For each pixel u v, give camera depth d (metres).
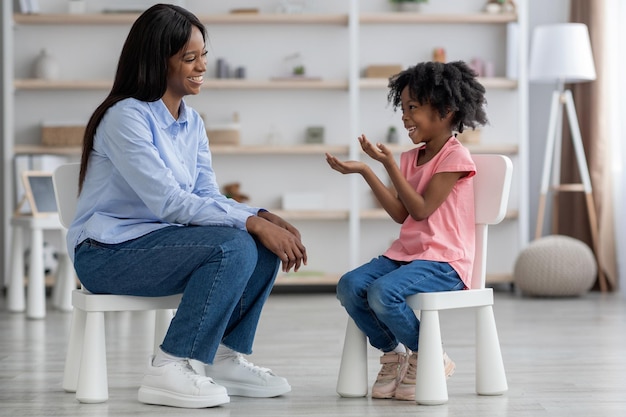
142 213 2.93
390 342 2.96
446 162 2.95
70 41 7.07
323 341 4.38
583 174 6.89
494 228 7.15
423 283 2.85
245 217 2.86
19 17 6.87
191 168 3.07
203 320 2.75
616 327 4.91
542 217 6.99
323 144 7.04
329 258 7.16
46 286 7.11
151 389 2.85
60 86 6.84
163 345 2.82
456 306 2.88
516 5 6.96
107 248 2.86
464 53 7.19
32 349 4.14
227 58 7.11
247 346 2.96
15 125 7.07
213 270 2.73
